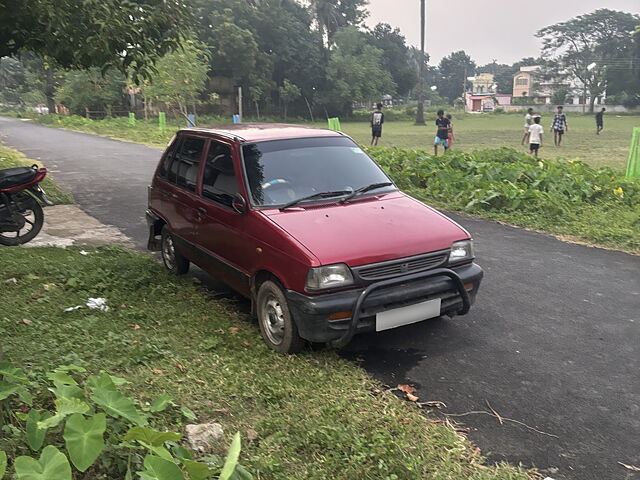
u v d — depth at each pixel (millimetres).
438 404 4105
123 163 19000
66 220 10383
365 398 4055
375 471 3209
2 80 86562
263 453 3373
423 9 56781
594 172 12555
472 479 3217
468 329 5402
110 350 4625
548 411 4004
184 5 9367
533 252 8109
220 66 57000
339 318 4422
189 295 6219
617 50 92500
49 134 33812
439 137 21016
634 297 6250
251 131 6020
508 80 141500
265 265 4805
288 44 64312
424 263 4715
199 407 3871
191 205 6008
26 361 4246
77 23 8195
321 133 6117
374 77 69938
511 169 12258
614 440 3666
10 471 2723
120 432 3115
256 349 4859
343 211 5086
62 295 6035
